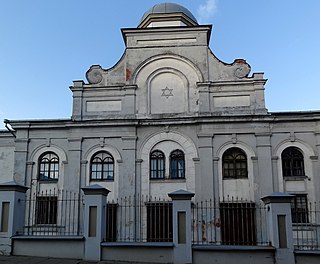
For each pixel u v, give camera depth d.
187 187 21.45
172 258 13.55
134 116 22.64
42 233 21.41
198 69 23.12
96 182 22.00
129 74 23.36
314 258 13.05
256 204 20.86
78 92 23.22
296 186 21.12
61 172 22.45
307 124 21.81
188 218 13.62
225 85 22.67
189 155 21.94
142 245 13.74
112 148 22.39
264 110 22.05
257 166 21.42
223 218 20.78
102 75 23.48
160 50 23.64
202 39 23.62
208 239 20.48
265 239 20.22
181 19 26.36
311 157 21.33
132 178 21.77
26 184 22.39
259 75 22.58
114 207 21.47
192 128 22.30
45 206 21.98
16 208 14.93
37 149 22.92
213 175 21.44
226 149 21.88
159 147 22.28
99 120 22.47
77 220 21.45
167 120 22.25
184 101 22.86
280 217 13.45
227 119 21.92
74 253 14.09
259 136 21.77
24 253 14.41
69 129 22.89
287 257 13.05
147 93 23.09
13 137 24.02
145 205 21.39
